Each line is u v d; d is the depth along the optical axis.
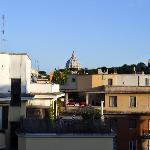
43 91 44.72
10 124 35.03
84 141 31.39
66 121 31.78
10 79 35.59
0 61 35.19
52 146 31.23
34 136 31.09
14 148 34.50
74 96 77.69
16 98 35.56
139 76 85.19
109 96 72.25
